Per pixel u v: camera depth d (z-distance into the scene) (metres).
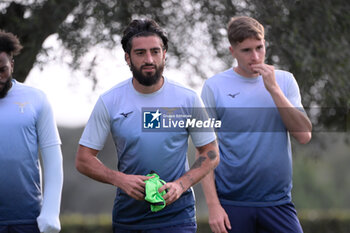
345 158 154.50
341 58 30.05
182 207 14.30
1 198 13.54
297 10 29.30
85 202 148.62
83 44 28.16
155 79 13.45
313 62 28.94
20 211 13.70
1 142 13.50
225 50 30.44
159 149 13.91
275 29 29.08
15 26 27.69
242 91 15.34
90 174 14.05
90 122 14.23
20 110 13.76
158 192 13.33
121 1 27.38
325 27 29.62
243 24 14.73
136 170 14.04
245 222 15.24
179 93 14.17
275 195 15.23
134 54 13.37
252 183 15.12
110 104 14.09
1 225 13.62
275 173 15.09
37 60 27.92
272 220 15.18
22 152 13.64
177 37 30.11
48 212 13.71
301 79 30.20
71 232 42.56
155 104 14.01
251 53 14.77
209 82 15.74
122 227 14.62
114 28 28.19
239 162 15.12
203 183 15.40
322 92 31.09
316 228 44.28
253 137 15.08
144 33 13.33
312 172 145.88
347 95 30.78
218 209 15.19
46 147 14.14
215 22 29.48
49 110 14.23
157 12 29.20
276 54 29.25
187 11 29.61
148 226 14.30
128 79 14.38
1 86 13.35
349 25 30.81
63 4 26.95
